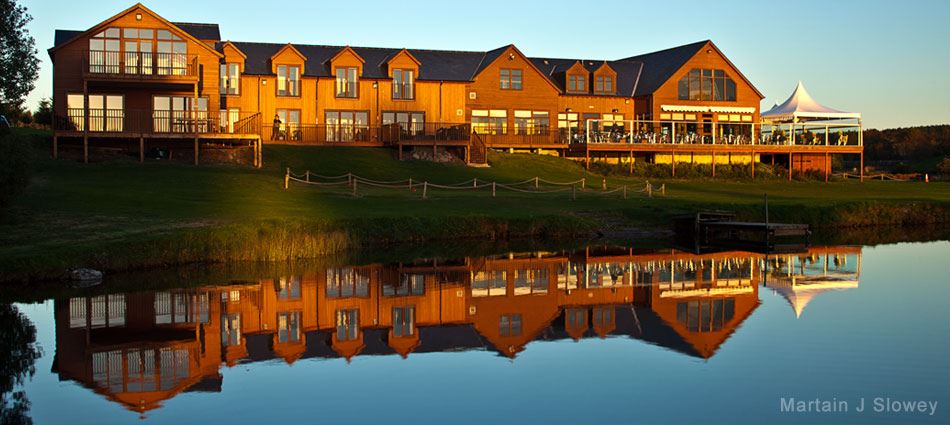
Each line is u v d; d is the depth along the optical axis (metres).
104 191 34.16
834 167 74.38
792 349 17.69
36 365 16.48
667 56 63.47
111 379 15.62
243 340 18.58
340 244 30.80
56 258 23.97
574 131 57.84
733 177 56.25
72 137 41.03
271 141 49.56
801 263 30.09
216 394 14.77
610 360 17.00
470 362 16.91
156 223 29.02
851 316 20.88
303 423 13.32
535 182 46.34
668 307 22.19
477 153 49.97
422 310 21.84
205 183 37.75
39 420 13.38
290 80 51.69
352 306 22.19
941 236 38.62
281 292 23.80
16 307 21.14
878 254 32.50
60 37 46.75
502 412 13.82
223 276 25.81
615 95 60.78
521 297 23.59
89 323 19.81
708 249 33.81
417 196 39.66
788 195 48.41
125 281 24.31
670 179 53.84
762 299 23.20
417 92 54.16
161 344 18.16
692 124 60.91
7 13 35.50
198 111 43.47
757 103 62.47
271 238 28.81
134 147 44.00
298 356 17.31
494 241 34.56
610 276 27.06
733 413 13.82
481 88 56.59
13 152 28.19
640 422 13.40
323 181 42.47
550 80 58.19
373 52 56.34
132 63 43.88
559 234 35.84
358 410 13.91
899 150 99.50
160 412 13.80
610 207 39.59
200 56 45.47
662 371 16.12
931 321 20.25
